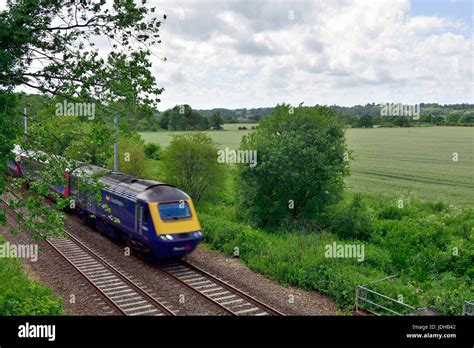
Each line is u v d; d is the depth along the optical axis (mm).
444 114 106688
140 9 10992
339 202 24359
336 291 14445
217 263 17938
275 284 15734
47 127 11258
